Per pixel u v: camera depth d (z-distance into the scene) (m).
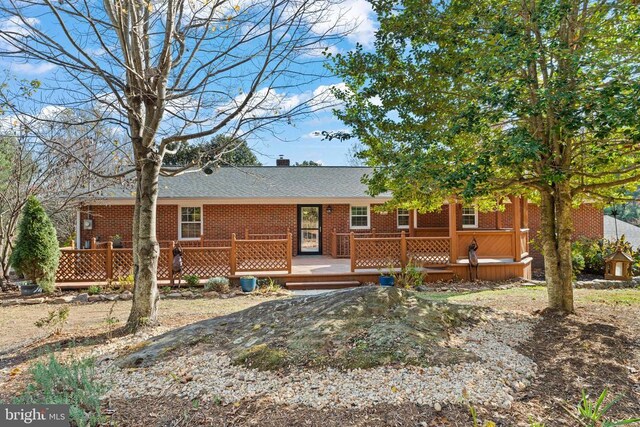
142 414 3.28
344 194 16.16
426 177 5.31
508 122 5.81
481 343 4.43
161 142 6.39
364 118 6.18
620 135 5.32
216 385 3.71
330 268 12.77
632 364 4.10
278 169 18.86
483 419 3.02
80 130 10.64
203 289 10.75
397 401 3.26
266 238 16.36
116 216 15.15
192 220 15.91
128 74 6.11
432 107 5.99
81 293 10.45
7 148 12.95
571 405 3.29
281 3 5.56
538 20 4.68
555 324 5.34
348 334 4.42
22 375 4.33
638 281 10.67
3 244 11.48
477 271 12.02
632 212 27.62
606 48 5.05
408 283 10.98
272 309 5.67
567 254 6.09
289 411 3.20
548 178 5.00
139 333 5.90
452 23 5.70
